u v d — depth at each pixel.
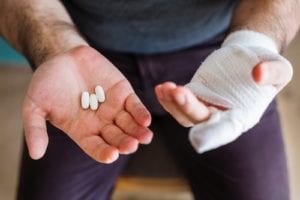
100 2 0.76
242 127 0.53
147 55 0.82
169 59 0.82
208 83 0.57
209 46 0.83
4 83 1.30
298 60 1.31
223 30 0.83
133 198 1.08
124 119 0.60
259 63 0.52
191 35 0.80
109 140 0.59
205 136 0.49
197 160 0.79
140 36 0.79
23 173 0.78
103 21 0.78
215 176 0.79
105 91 0.63
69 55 0.65
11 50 1.23
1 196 1.12
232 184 0.77
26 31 0.73
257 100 0.55
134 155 0.87
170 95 0.51
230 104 0.54
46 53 0.68
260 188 0.77
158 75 0.81
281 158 0.78
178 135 0.81
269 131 0.79
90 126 0.61
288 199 0.78
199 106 0.51
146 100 0.81
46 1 0.76
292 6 0.68
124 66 0.82
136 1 0.74
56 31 0.71
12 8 0.76
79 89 0.63
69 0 0.81
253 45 0.61
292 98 1.23
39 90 0.61
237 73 0.56
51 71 0.63
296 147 1.02
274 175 0.77
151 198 1.09
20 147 1.19
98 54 0.66
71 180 0.77
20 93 1.28
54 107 0.62
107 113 0.61
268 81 0.52
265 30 0.65
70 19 0.77
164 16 0.76
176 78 0.81
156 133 0.86
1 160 1.16
